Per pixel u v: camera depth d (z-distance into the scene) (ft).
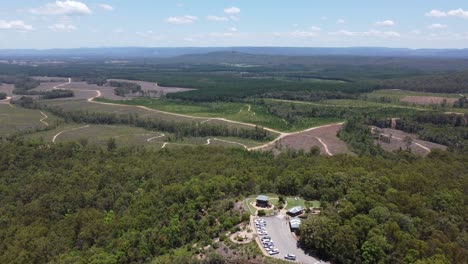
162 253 490.49
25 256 505.25
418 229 477.36
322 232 450.30
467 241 469.16
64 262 479.00
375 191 568.41
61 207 635.66
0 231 573.74
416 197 547.90
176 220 535.60
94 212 609.83
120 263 479.41
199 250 467.11
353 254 434.71
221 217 527.40
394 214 485.15
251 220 525.75
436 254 418.92
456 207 549.13
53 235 550.36
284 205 572.92
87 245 532.32
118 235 538.06
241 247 462.19
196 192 599.98
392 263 421.18
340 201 542.16
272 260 436.35
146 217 563.48
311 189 605.73
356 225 463.01
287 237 484.74
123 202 652.07
